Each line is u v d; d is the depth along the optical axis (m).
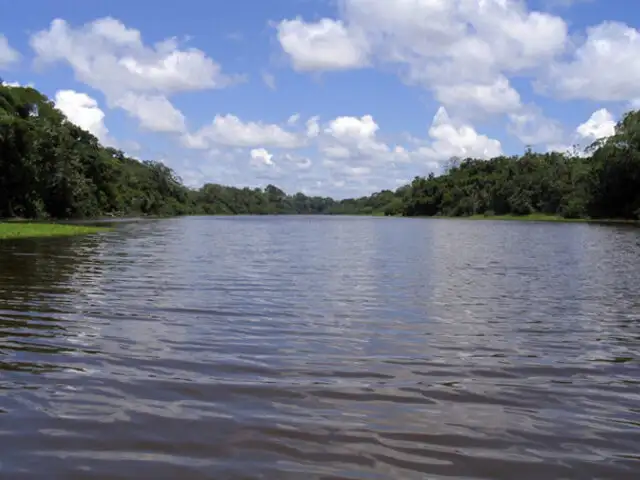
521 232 47.81
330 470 4.41
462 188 129.50
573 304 11.45
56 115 84.19
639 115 77.75
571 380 6.59
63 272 15.66
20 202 63.25
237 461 4.53
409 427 5.21
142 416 5.37
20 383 6.23
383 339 8.40
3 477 4.23
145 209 114.88
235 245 28.88
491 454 4.71
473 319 9.91
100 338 8.23
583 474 4.41
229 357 7.33
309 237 39.31
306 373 6.71
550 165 110.88
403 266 18.69
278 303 11.28
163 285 13.49
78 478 4.24
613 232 45.53
